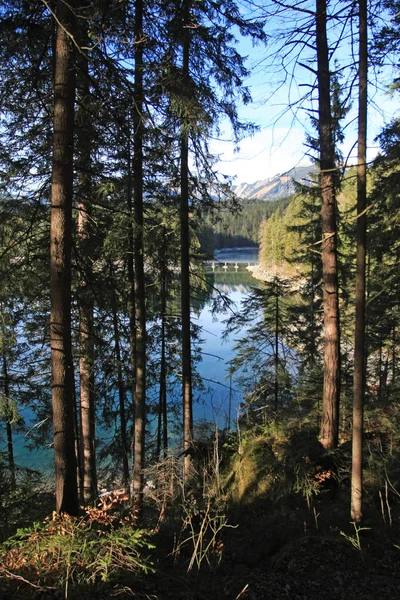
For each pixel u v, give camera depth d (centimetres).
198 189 841
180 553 461
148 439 1414
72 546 343
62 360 489
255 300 1162
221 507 588
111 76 541
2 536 483
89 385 950
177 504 634
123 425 1150
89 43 517
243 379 1234
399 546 430
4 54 539
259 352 1180
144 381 827
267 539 501
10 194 593
